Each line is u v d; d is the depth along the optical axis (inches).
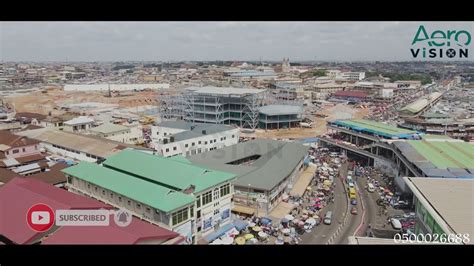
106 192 1787.6
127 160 2112.5
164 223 1539.1
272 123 4645.7
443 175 2086.6
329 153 3454.7
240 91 4830.2
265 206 2026.3
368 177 2790.4
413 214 2069.4
